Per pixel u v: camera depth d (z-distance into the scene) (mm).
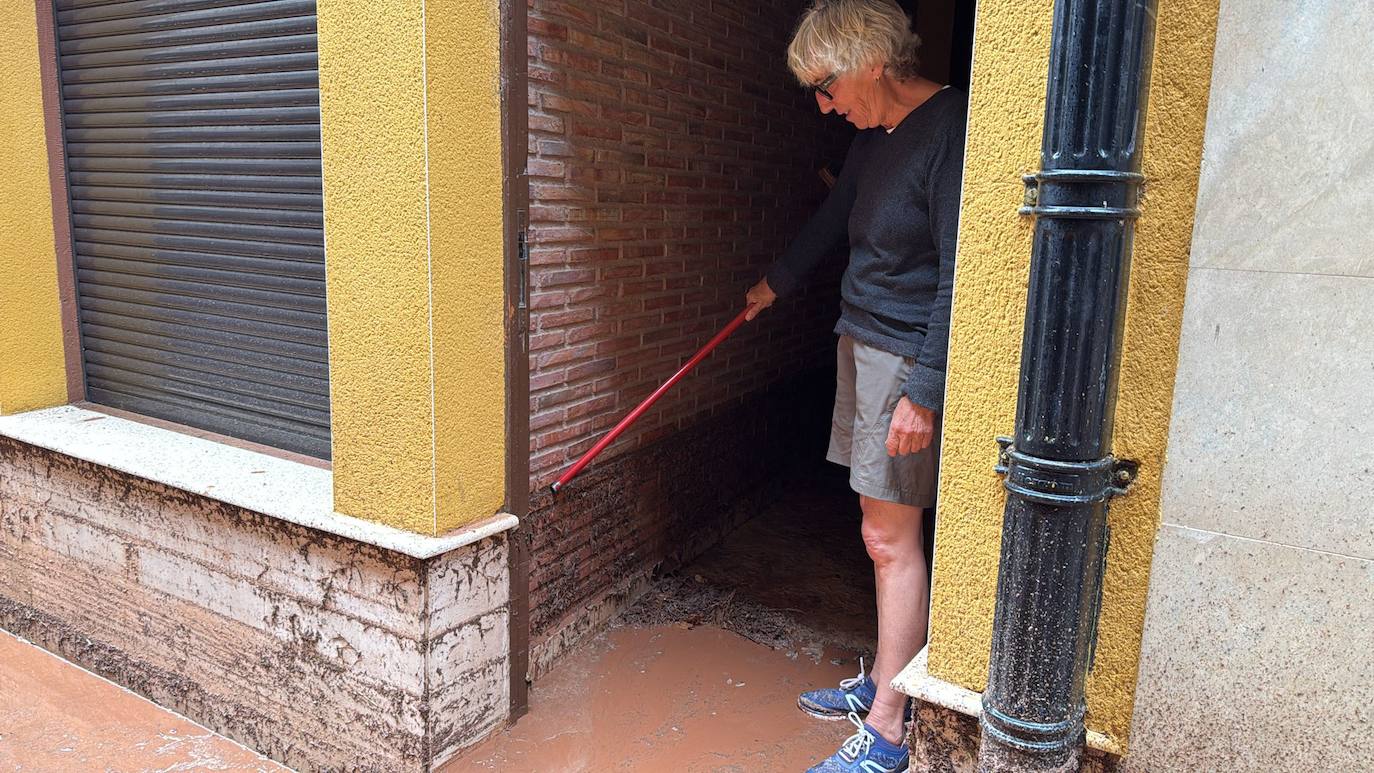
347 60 2006
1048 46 1355
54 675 2834
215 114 2598
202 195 2684
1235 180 1288
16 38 2865
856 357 2143
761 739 2404
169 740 2506
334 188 2090
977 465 1533
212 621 2516
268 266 2582
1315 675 1339
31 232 2992
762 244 3750
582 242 2566
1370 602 1283
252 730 2467
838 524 3910
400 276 2016
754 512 3969
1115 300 1335
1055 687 1442
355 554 2170
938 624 1626
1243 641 1383
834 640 2914
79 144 3004
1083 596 1419
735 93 3395
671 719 2486
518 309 2273
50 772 2342
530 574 2537
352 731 2271
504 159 2160
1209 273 1324
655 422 3115
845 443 2332
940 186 1919
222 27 2531
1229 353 1328
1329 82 1216
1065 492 1371
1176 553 1407
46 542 2932
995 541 1535
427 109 1904
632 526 3064
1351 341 1248
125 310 3006
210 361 2797
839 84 2014
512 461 2311
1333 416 1272
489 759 2297
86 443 2717
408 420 2068
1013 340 1462
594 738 2398
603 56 2559
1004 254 1448
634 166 2787
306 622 2303
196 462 2555
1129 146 1295
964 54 4836
